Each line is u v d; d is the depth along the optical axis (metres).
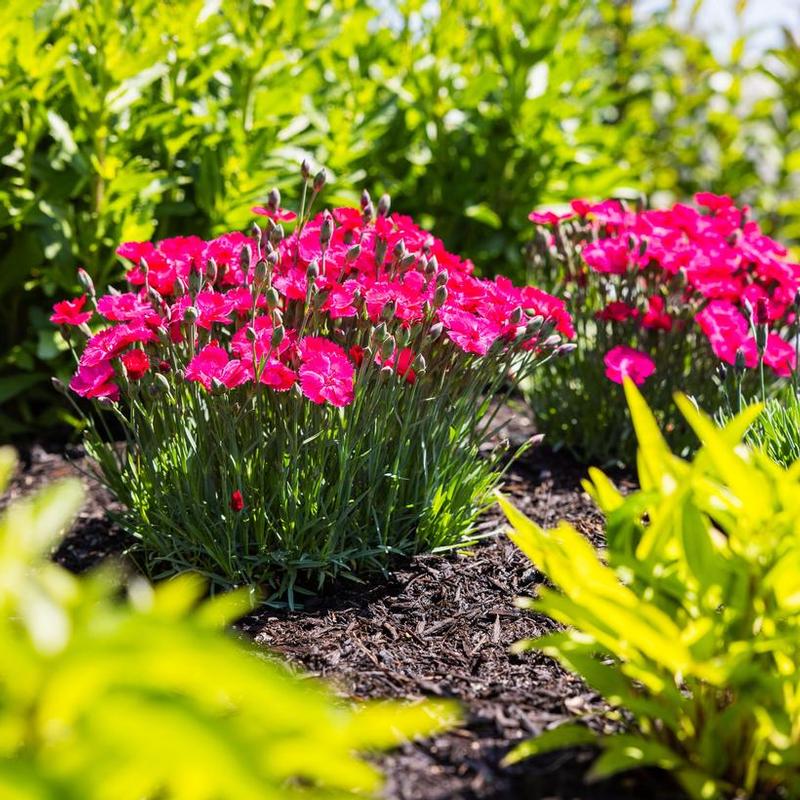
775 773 1.74
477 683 2.20
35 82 3.51
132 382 2.65
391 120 4.59
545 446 3.72
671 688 1.78
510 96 4.55
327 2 4.77
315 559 2.63
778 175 5.88
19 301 3.99
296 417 2.49
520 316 2.63
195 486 2.61
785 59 5.69
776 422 2.80
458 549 2.87
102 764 1.24
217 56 3.93
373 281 2.68
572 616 1.75
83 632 1.30
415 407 2.73
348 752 1.84
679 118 6.18
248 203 3.84
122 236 3.68
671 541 1.85
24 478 3.47
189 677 1.27
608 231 3.67
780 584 1.72
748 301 3.23
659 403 3.51
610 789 1.77
